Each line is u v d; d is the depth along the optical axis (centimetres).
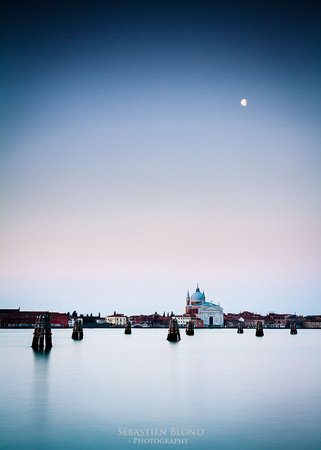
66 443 2791
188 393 4372
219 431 3031
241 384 4938
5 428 3105
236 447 2712
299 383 5016
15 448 2695
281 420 3303
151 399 4066
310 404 3844
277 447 2708
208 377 5506
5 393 4366
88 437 2908
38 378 5406
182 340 16038
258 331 19962
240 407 3728
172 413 3522
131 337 19088
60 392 4419
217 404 3850
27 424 3203
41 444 2767
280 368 6531
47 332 10419
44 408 3700
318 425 3172
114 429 3078
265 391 4488
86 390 4544
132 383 5012
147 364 7038
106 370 6203
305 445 2742
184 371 6144
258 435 2942
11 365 6831
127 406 3769
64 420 3309
